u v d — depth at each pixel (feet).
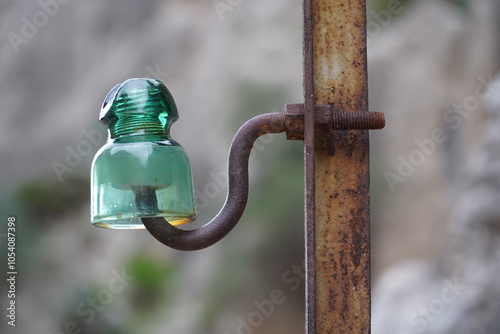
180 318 71.46
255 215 71.77
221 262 72.18
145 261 75.77
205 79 84.84
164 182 8.00
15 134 92.43
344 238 8.49
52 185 86.53
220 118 81.10
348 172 8.56
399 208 70.74
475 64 76.28
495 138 43.78
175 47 90.58
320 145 8.59
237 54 84.53
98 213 8.04
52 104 94.27
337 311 8.41
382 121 8.20
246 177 8.39
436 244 67.46
